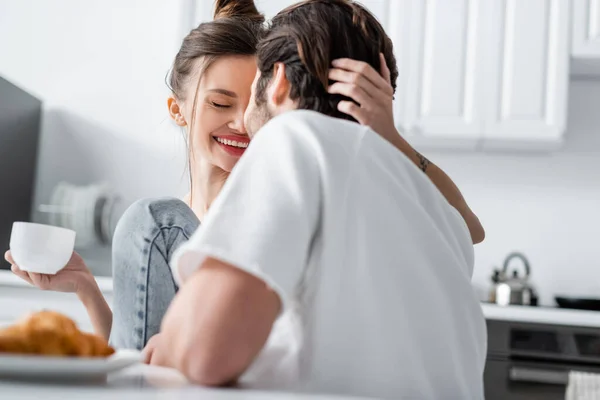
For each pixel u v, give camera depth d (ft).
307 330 2.22
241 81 4.54
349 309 2.22
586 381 7.95
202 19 9.59
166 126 11.16
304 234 2.10
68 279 3.67
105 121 11.29
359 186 2.28
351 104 2.60
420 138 9.59
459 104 9.32
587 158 10.35
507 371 8.17
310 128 2.27
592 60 9.45
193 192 4.79
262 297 2.03
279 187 2.13
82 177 11.25
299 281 2.23
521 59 9.30
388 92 2.66
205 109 4.59
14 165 10.46
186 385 2.00
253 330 2.01
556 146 9.67
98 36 11.42
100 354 2.06
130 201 11.12
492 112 9.28
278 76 2.68
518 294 9.09
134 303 2.92
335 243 2.19
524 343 8.18
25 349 1.90
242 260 1.98
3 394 1.64
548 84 9.28
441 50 9.39
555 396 8.03
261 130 2.31
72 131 11.33
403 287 2.32
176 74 4.91
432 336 2.37
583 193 10.31
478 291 10.28
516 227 10.35
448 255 2.48
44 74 11.45
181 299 2.06
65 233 3.13
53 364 1.83
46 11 11.53
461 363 2.47
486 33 9.37
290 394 1.94
